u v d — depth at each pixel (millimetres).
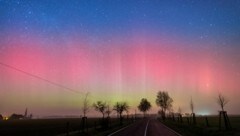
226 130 22328
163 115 81312
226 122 23234
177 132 24578
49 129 41531
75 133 27234
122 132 26062
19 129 44969
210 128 26016
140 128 33031
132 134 23125
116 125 44281
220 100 35094
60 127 46938
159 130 28062
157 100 83938
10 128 49344
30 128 47438
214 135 19406
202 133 21172
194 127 28344
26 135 31016
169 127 34594
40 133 33438
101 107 65000
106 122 35312
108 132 26344
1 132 37281
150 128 32562
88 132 27641
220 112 24172
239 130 22031
